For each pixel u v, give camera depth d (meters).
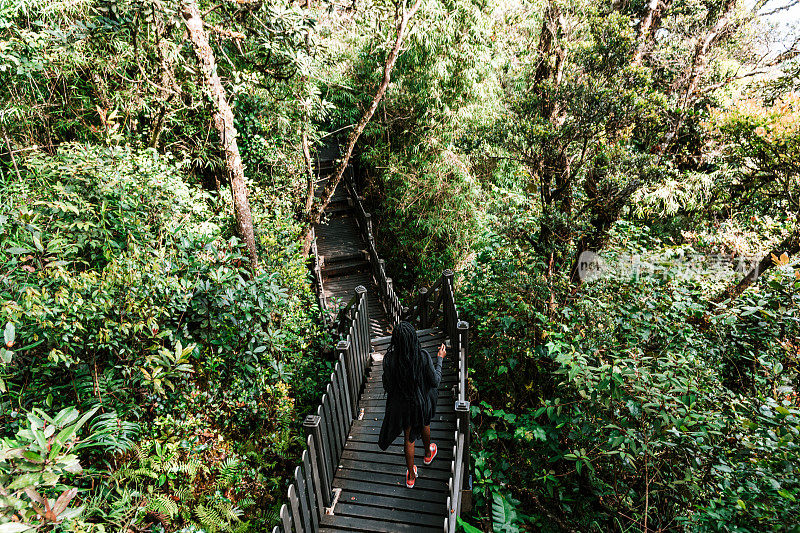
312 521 3.58
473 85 10.20
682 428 3.54
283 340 6.21
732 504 3.44
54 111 6.17
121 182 4.84
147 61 6.34
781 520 2.95
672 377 3.89
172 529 4.17
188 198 5.85
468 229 11.65
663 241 7.66
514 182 11.33
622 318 5.16
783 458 3.16
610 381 3.96
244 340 5.55
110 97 6.48
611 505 4.89
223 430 5.31
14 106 5.35
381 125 11.82
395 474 4.25
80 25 5.00
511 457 5.92
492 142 7.02
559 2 7.32
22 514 2.15
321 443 3.77
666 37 8.91
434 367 3.86
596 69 6.40
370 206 14.57
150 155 6.14
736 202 7.95
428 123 11.34
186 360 4.39
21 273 3.63
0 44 4.55
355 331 5.47
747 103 6.86
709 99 7.83
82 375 3.92
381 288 10.71
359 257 12.48
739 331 4.77
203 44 5.43
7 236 3.72
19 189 4.32
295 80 7.38
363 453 4.55
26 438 2.41
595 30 6.62
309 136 9.30
